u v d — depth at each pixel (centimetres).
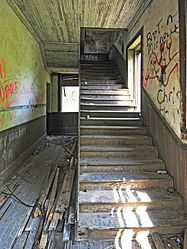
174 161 279
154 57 347
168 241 217
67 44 638
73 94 1441
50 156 539
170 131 289
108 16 451
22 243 217
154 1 342
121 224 227
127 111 464
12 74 383
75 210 261
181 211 249
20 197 311
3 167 347
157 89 337
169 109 291
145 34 393
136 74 558
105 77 636
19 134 438
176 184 274
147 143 368
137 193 267
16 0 366
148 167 309
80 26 505
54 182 361
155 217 239
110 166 305
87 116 436
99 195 262
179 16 251
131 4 394
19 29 425
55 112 945
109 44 971
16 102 411
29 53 511
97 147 348
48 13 427
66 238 219
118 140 366
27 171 419
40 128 681
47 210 272
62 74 972
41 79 679
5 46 347
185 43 242
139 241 221
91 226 223
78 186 267
